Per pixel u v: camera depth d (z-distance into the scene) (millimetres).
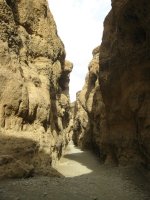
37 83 21438
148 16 16219
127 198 14172
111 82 23266
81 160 28500
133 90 19609
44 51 24609
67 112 39438
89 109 41844
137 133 19297
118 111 22312
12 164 14930
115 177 18609
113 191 15242
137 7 16875
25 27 22984
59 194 13023
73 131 56031
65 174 19719
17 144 16688
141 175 18109
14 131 17234
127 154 20641
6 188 12656
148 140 17141
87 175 19594
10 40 19047
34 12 24281
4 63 17703
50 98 24422
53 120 25312
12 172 14648
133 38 19688
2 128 16578
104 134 26547
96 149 35000
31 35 23766
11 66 18188
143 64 18641
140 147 18547
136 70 19391
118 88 22250
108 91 24094
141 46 18844
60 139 27266
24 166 15664
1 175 14086
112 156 24453
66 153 34312
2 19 18406
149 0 15414
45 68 23812
